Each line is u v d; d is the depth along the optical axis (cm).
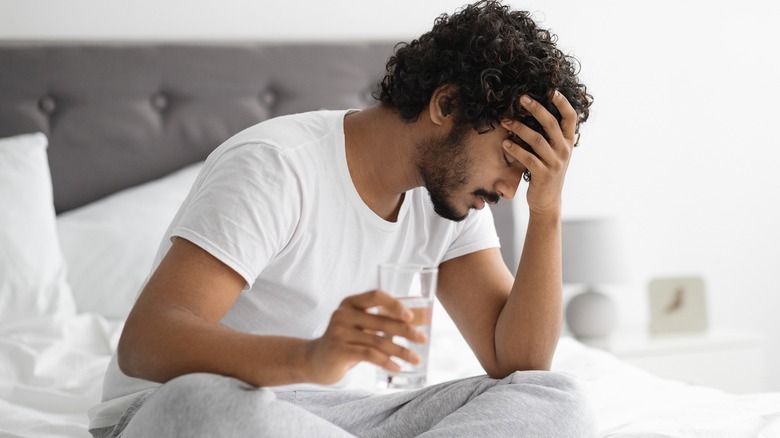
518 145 128
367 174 134
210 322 112
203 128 270
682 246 331
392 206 139
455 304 154
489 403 123
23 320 209
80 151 259
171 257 116
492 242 155
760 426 146
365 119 136
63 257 230
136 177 264
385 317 100
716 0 331
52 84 256
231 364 106
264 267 125
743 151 337
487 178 130
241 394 103
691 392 177
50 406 171
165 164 267
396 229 139
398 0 298
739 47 335
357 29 294
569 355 212
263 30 285
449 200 133
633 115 323
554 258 143
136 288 229
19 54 253
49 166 257
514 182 132
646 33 323
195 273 114
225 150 128
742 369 296
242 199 119
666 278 311
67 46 258
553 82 128
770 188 341
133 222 239
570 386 129
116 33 270
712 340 294
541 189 135
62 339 201
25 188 229
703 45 330
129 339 110
